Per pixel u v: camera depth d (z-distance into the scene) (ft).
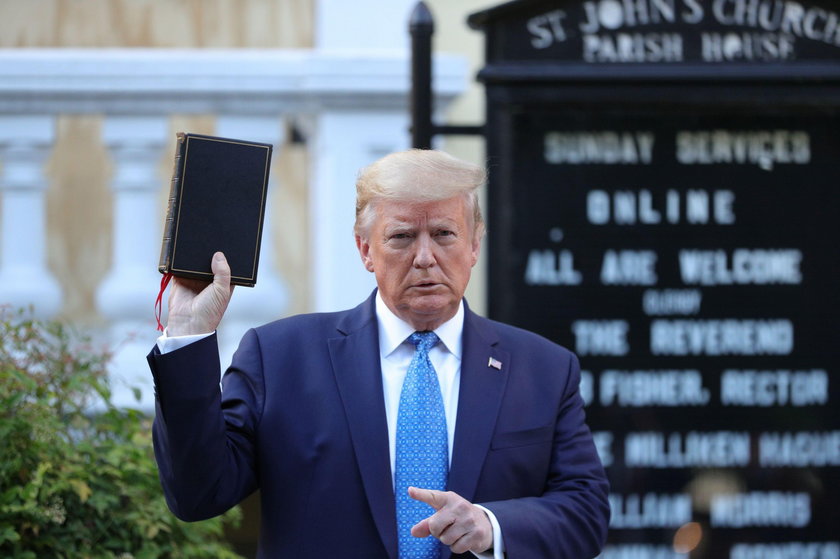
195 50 44.62
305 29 46.65
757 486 32.63
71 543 26.02
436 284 21.02
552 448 22.07
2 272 40.06
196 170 20.43
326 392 21.47
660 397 32.40
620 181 32.22
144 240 39.75
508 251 31.96
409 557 20.77
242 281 20.56
